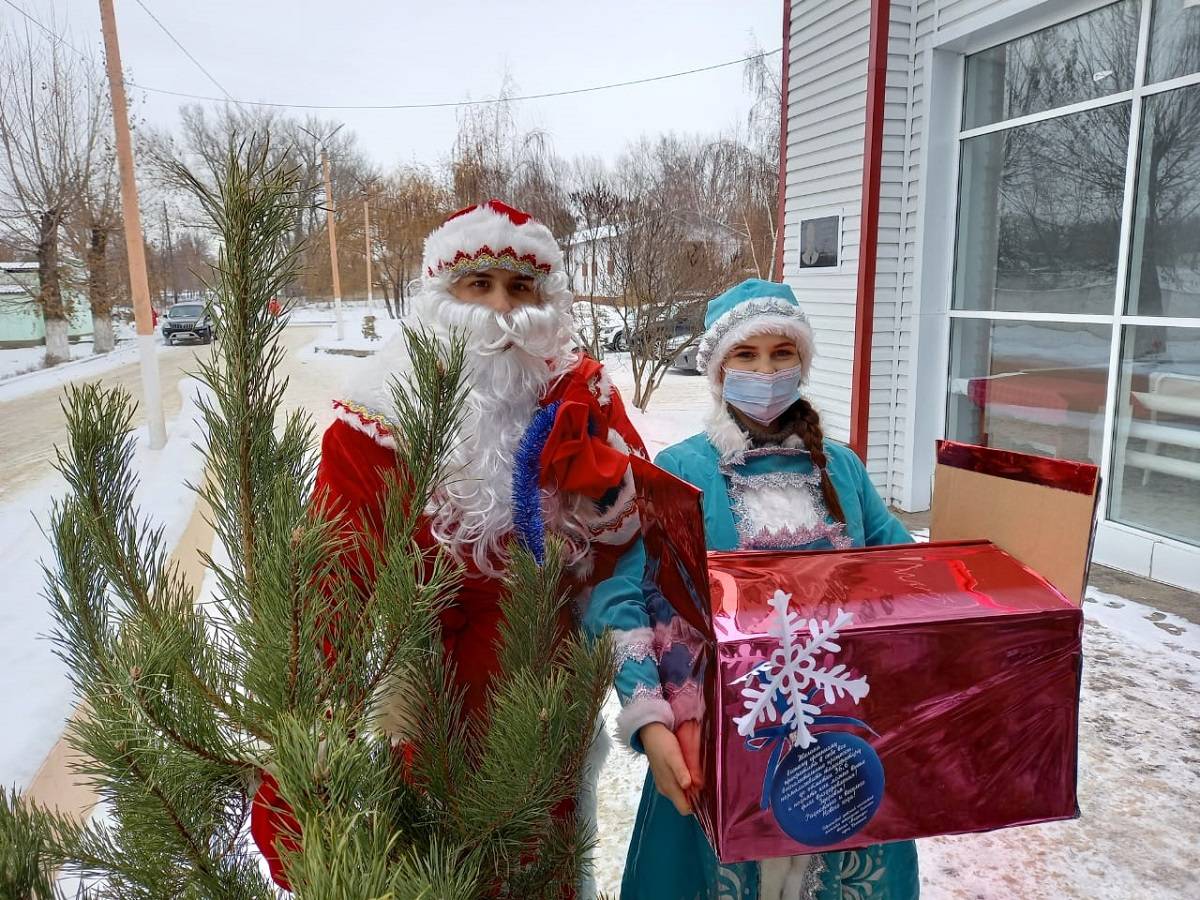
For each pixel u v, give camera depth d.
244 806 0.80
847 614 1.05
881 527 1.60
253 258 0.74
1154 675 3.04
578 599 1.27
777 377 1.51
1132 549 4.14
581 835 0.96
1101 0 4.14
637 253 9.84
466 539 1.15
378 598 0.76
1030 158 4.67
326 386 11.26
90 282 16.52
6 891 0.59
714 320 1.61
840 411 5.87
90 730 0.71
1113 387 4.28
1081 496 1.20
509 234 1.28
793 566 1.19
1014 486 1.31
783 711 1.03
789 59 6.19
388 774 0.76
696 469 1.56
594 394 1.37
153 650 0.70
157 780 0.68
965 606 1.09
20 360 16.52
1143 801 2.30
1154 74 3.98
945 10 4.87
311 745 0.60
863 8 5.31
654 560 1.19
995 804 1.09
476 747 0.93
